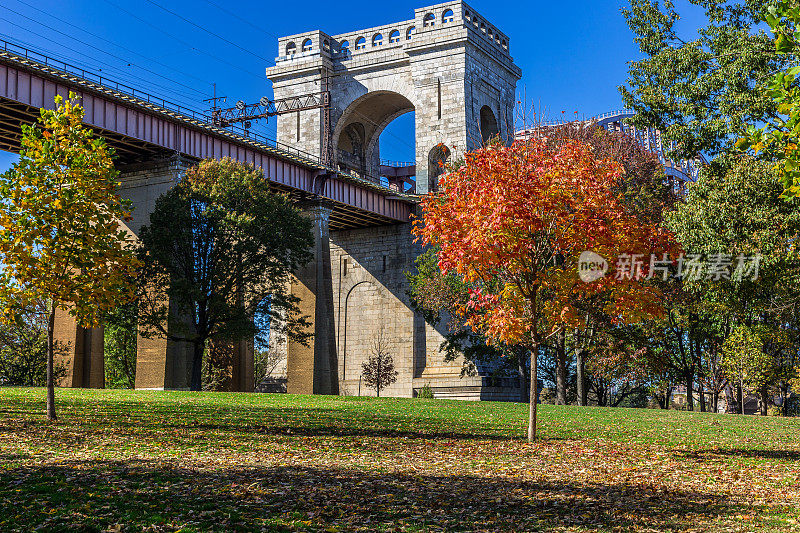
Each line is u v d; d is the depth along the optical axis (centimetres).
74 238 2477
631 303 2292
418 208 9538
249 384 7369
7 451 1936
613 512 1477
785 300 4731
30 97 5284
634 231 2270
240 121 9425
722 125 3731
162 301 5881
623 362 6294
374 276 9800
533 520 1391
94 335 6469
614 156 5634
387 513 1402
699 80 3831
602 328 5703
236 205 5775
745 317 5766
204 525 1253
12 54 5131
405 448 2345
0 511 1286
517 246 2298
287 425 2867
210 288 5659
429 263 6725
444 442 2531
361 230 9994
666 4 4053
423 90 9669
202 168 5906
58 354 6444
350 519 1344
